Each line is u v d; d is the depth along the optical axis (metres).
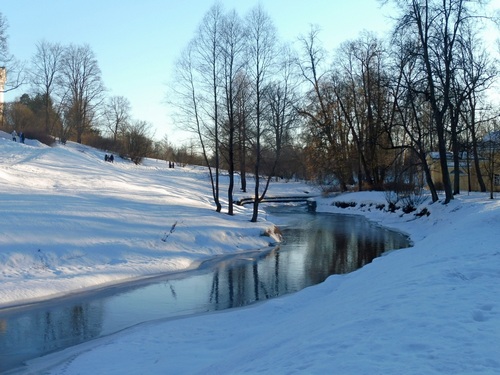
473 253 12.02
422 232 28.75
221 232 24.75
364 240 27.92
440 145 30.19
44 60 66.25
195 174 62.41
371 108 48.25
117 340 10.70
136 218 24.19
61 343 10.97
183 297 15.04
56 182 33.22
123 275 17.48
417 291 8.48
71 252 18.34
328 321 8.02
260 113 29.80
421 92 29.61
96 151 69.06
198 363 8.85
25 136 58.47
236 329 11.25
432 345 5.53
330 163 52.25
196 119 30.86
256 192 29.27
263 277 18.05
